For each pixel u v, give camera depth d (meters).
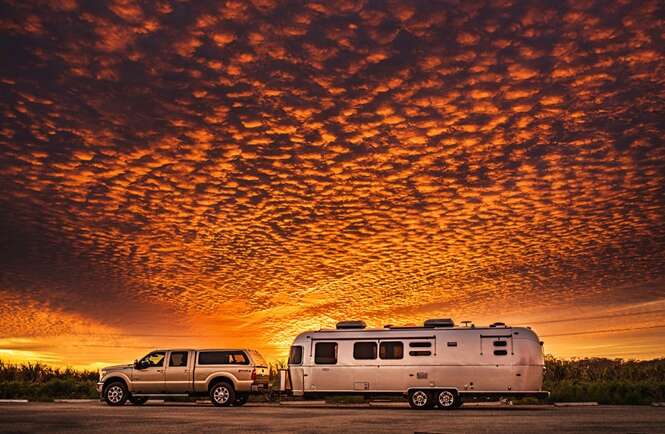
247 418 17.97
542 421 16.80
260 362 24.77
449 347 23.31
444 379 23.16
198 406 24.53
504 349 22.86
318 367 24.36
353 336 24.33
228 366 24.23
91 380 37.62
